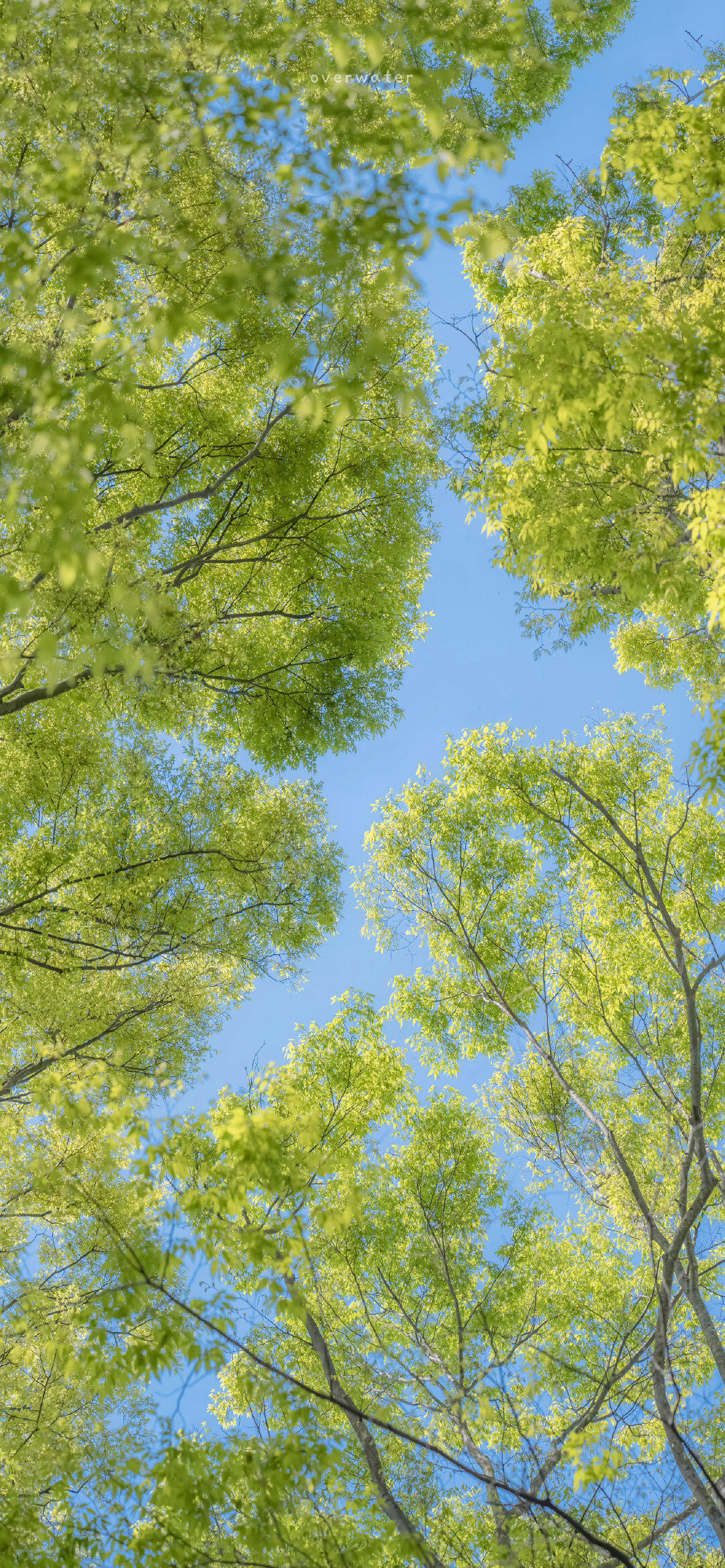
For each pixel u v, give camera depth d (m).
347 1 5.16
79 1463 4.44
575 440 5.94
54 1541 4.04
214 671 9.50
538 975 9.60
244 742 11.32
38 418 3.56
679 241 6.84
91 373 3.75
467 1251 8.17
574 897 10.43
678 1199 5.83
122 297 5.36
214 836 9.65
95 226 4.34
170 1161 4.24
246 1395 4.23
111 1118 4.35
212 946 9.22
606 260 7.11
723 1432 7.02
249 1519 3.74
